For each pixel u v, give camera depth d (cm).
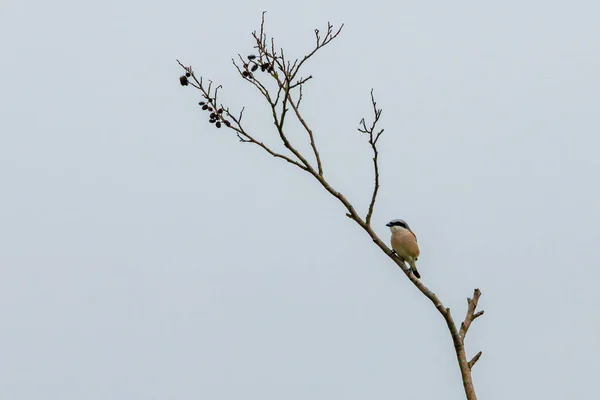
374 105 1031
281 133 1076
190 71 1098
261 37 1083
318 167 1080
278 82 1071
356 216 1059
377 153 1039
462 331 975
